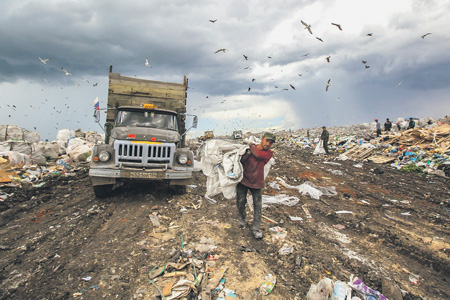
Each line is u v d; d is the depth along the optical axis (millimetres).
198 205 5566
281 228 4473
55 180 7441
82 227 4328
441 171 9812
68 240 3863
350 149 15812
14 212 4965
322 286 2605
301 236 4223
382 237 4277
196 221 4652
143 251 3547
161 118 6977
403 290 2918
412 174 10094
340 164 12070
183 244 3754
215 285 2816
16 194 5992
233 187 4477
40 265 3176
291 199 6230
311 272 3182
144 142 5609
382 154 13867
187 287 2732
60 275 2986
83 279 2908
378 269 3332
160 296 2635
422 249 3852
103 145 5758
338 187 7820
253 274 3084
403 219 5195
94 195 6172
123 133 5770
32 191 6246
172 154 5777
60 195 6160
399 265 3461
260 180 4066
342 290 2490
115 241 3844
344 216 5215
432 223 4996
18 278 2908
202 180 8023
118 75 7992
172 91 8414
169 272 3057
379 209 5828
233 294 2711
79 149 10891
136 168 5609
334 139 21922
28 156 8734
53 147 10328
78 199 5875
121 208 5285
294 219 4945
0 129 10336
